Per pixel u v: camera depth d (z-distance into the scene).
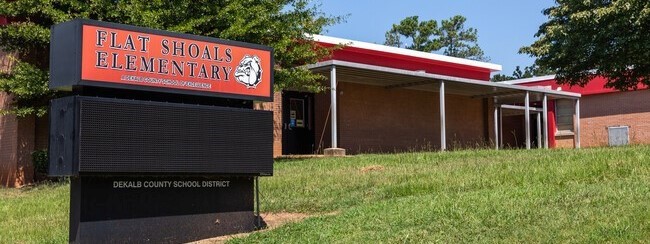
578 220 7.18
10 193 16.73
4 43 16.97
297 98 23.22
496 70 29.91
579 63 24.98
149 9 16.05
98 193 8.22
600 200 8.06
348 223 8.55
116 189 8.36
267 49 9.65
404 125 25.33
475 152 16.67
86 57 8.04
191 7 16.92
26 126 18.66
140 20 15.78
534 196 8.86
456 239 7.11
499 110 30.92
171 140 8.52
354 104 23.64
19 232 10.39
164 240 8.69
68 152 7.91
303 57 18.66
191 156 8.67
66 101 7.99
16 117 18.42
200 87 8.94
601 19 22.55
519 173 11.33
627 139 33.16
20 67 16.27
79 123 7.81
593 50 24.02
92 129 7.89
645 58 23.02
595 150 14.11
